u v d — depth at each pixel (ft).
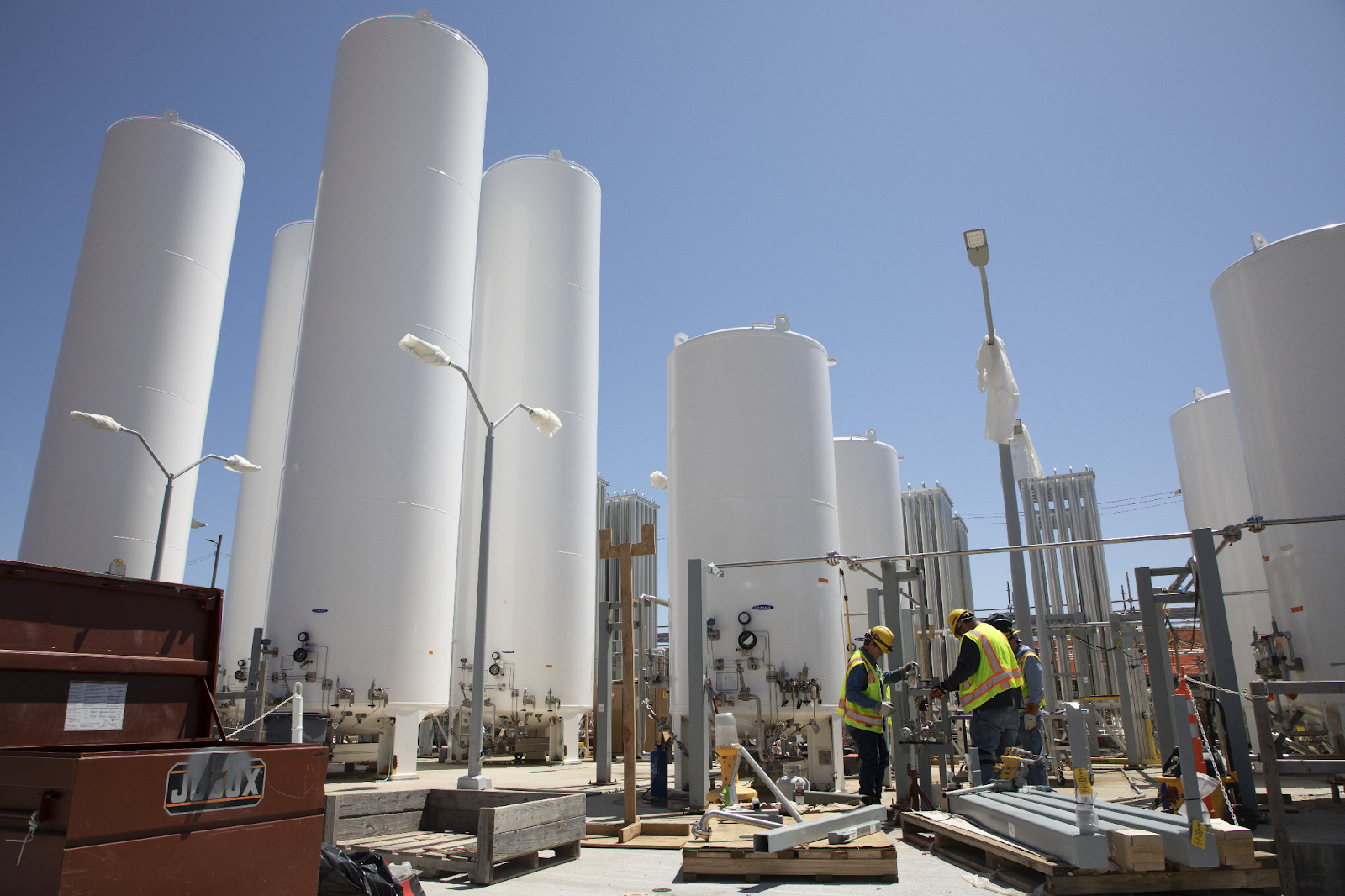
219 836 14.69
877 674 33.73
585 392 77.82
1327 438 33.96
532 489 73.20
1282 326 35.78
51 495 66.64
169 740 18.57
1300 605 34.30
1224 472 60.64
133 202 72.54
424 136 60.85
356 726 52.31
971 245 39.75
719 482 43.34
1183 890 18.84
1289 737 35.24
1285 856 18.79
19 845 12.91
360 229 58.08
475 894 21.62
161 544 53.42
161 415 70.69
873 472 73.05
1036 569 45.09
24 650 16.11
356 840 26.76
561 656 71.00
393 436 55.01
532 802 24.76
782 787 29.04
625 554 32.32
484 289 79.20
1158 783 38.22
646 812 35.17
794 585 41.42
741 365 44.75
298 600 51.55
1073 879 18.99
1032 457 46.44
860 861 22.16
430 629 54.54
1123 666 53.62
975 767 30.42
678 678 43.39
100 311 70.03
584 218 81.00
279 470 92.22
